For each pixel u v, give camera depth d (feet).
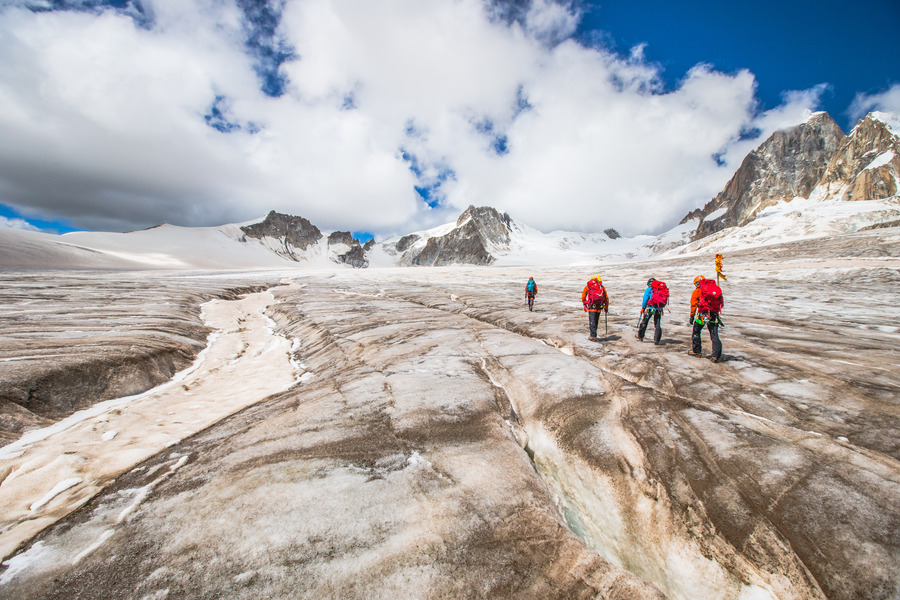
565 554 10.76
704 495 13.56
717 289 28.09
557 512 13.80
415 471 14.60
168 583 9.59
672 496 13.88
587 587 9.65
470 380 25.45
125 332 37.27
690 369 26.13
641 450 16.42
